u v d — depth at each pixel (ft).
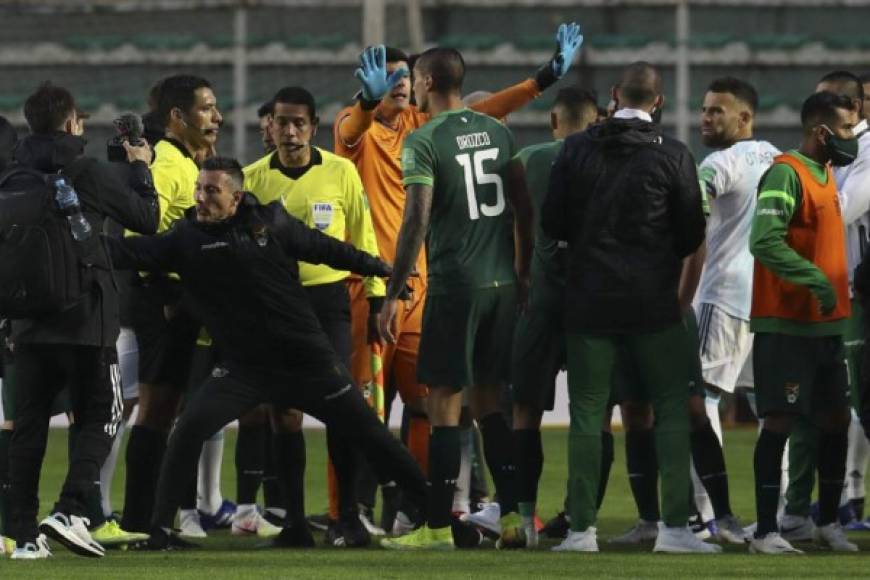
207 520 99.04
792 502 84.38
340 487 81.05
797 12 265.75
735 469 139.44
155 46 257.34
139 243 72.79
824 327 76.79
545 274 80.28
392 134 90.02
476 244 76.18
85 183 70.33
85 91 259.39
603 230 73.41
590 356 74.13
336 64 254.68
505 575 62.85
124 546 76.64
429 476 76.64
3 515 75.77
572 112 84.38
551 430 189.88
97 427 71.05
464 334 75.97
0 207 68.64
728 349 91.50
